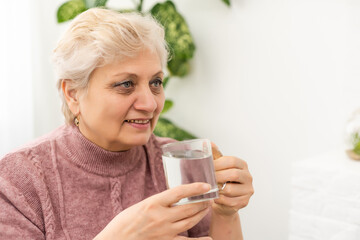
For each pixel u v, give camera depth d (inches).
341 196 50.6
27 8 94.2
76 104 32.8
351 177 49.3
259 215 74.7
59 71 31.8
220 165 31.0
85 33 29.9
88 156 34.7
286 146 69.6
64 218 33.4
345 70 60.9
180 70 79.0
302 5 64.4
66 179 34.4
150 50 30.6
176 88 84.7
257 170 74.1
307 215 54.4
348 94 61.0
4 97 92.1
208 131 80.6
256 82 72.0
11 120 93.8
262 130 72.4
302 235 55.3
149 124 32.5
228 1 72.1
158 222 25.8
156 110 32.7
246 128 74.6
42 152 35.0
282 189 71.0
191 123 83.3
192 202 26.0
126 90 30.4
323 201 52.6
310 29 64.1
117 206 35.0
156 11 74.1
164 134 76.8
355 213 49.4
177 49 72.2
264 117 71.9
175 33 73.0
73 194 34.1
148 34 30.4
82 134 35.0
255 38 70.9
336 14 60.9
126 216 26.3
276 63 68.9
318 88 64.3
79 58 29.8
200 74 80.1
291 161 69.1
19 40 93.4
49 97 101.7
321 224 53.0
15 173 33.4
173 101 85.7
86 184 34.6
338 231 51.3
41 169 34.1
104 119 31.0
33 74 99.3
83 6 69.1
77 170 34.6
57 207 33.7
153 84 32.1
